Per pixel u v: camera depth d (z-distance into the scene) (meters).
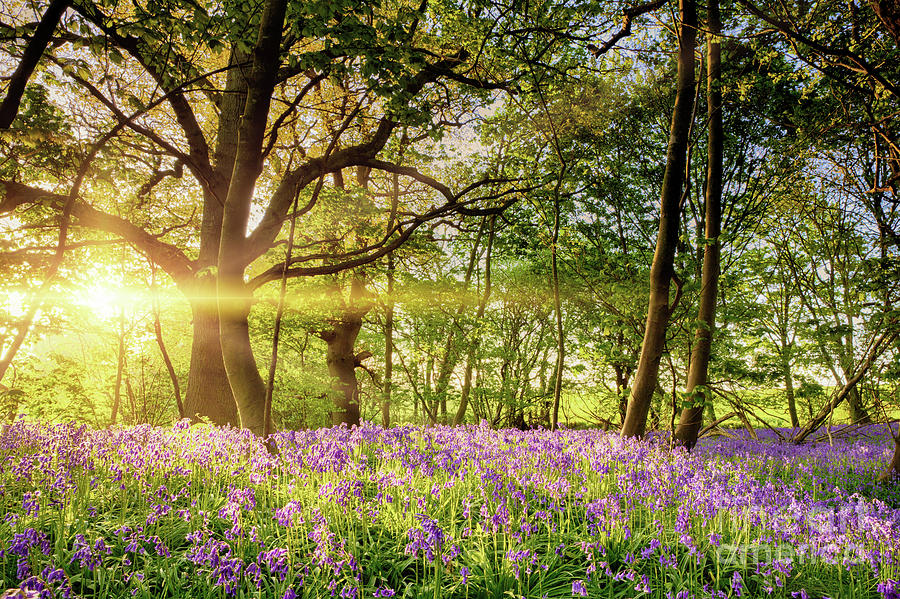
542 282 19.88
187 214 16.67
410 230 13.31
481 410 22.16
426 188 20.03
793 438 14.28
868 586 4.74
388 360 20.22
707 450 11.89
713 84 11.80
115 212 13.48
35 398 15.47
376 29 9.09
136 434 8.11
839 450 12.65
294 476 6.65
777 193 16.11
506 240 21.03
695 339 11.00
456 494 6.27
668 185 9.80
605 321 13.29
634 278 13.85
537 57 11.84
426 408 20.17
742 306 15.88
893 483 9.45
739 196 17.91
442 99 13.05
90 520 5.39
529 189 13.34
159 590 4.16
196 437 8.58
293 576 4.15
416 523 5.28
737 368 13.21
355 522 5.54
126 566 4.29
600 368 18.00
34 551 4.29
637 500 6.36
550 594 4.33
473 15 12.05
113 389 19.23
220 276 8.47
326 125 12.82
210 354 13.34
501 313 22.78
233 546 4.80
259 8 8.45
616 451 8.26
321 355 26.64
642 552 4.53
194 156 13.25
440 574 4.41
